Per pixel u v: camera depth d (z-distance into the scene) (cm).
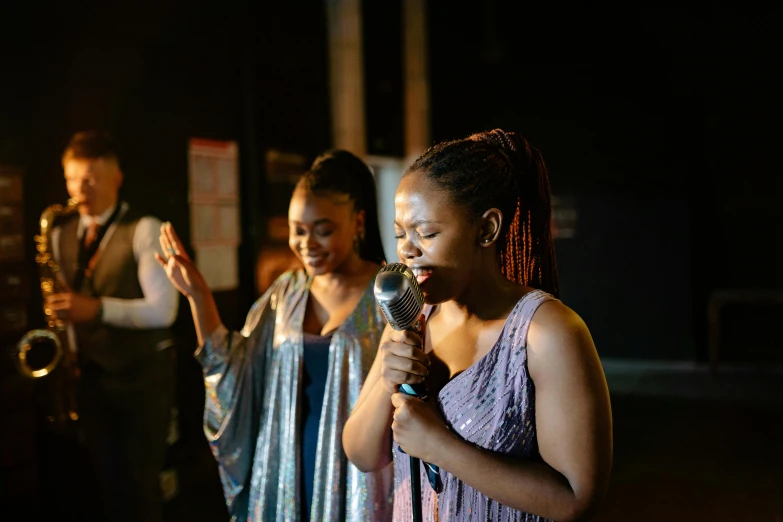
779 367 754
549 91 798
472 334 126
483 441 119
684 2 750
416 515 124
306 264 203
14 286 317
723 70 748
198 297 211
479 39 801
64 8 341
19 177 320
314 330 209
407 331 122
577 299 809
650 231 778
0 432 308
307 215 200
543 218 138
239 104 449
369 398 144
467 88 798
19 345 299
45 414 317
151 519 309
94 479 313
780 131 739
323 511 193
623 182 784
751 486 422
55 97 338
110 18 362
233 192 445
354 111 581
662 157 769
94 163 303
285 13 491
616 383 690
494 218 122
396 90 670
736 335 769
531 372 117
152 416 309
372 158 625
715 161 760
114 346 303
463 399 121
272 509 204
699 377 711
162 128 394
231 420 211
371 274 212
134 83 377
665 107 764
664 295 777
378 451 143
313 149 520
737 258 763
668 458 473
